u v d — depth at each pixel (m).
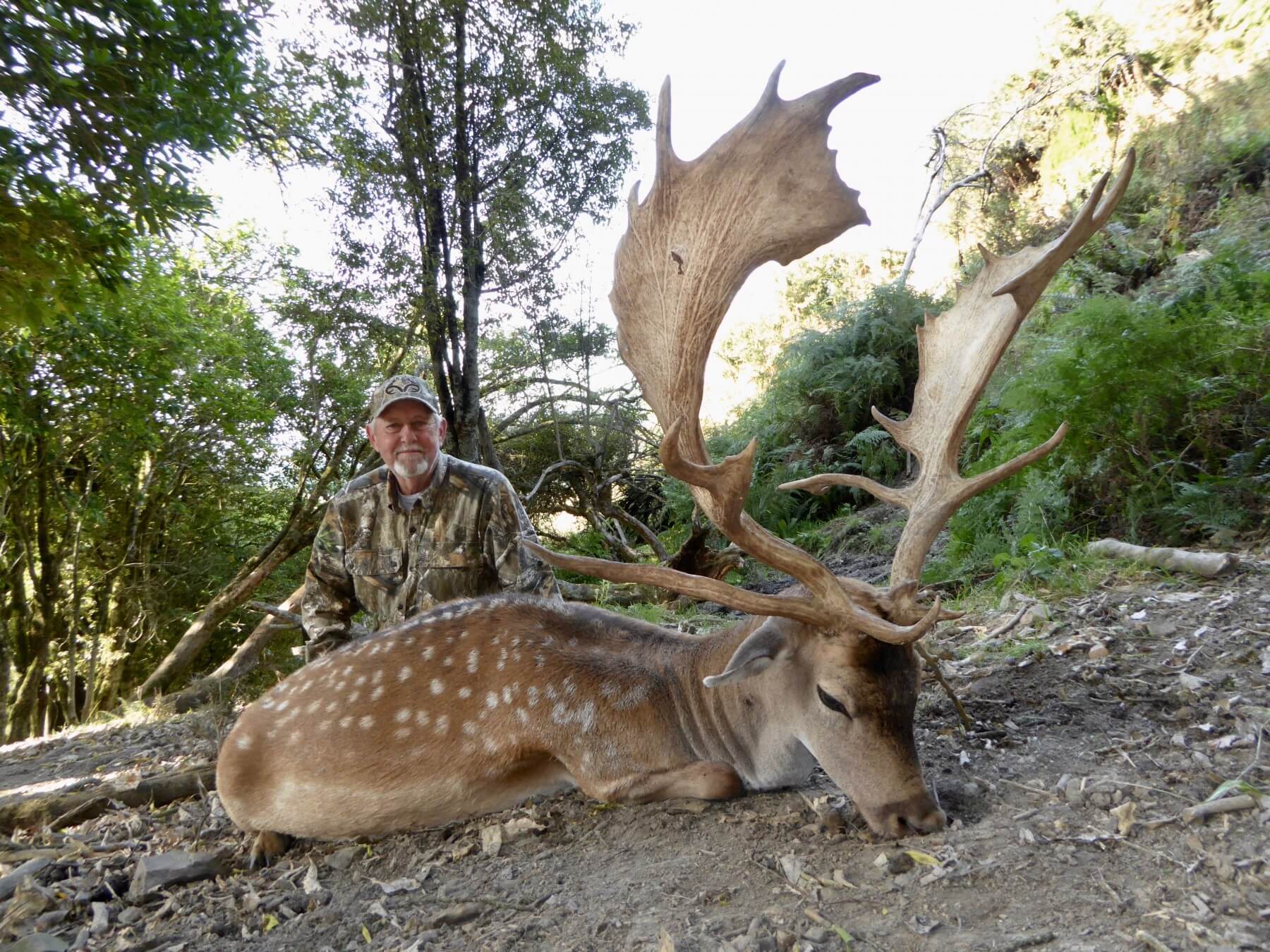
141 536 6.06
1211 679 1.44
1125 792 1.12
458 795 1.40
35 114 2.61
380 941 1.08
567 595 3.85
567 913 1.06
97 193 2.86
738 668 1.17
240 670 4.09
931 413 1.38
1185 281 2.79
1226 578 1.88
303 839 1.47
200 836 1.54
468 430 5.06
